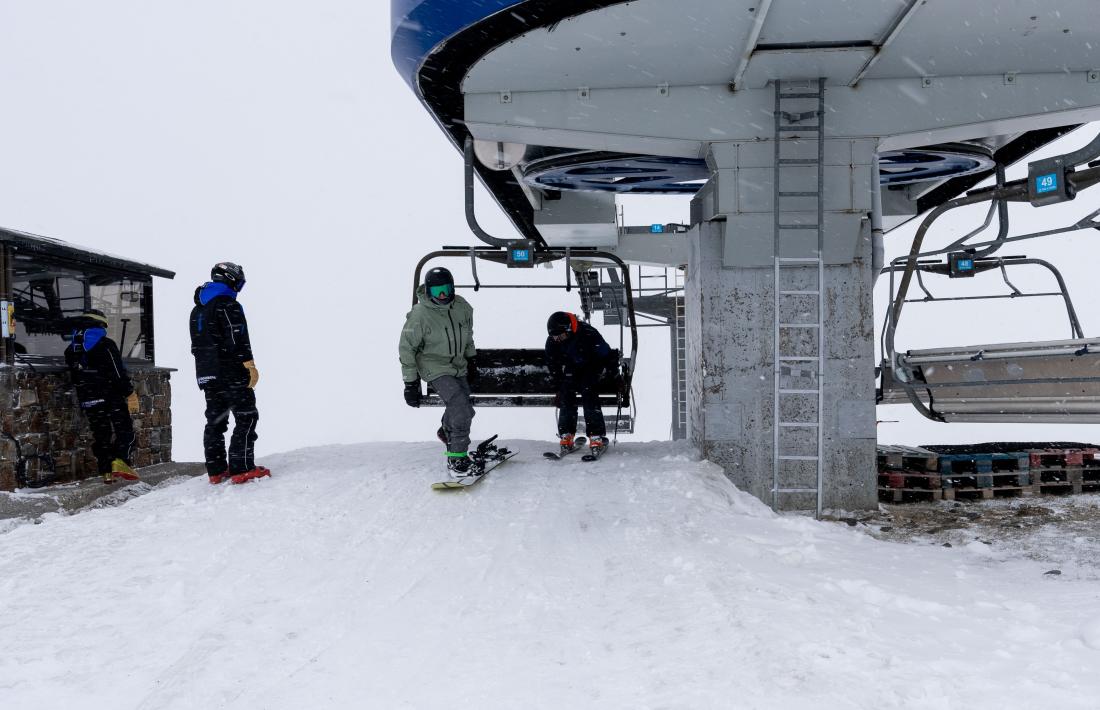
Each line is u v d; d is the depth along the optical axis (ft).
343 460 29.35
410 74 24.56
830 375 25.63
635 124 25.07
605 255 30.30
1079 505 25.22
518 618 13.70
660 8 19.54
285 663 12.01
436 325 24.45
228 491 24.62
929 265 35.14
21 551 18.65
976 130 25.05
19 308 26.21
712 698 9.95
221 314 25.25
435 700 10.54
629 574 15.96
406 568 16.89
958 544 20.01
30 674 12.01
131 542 19.42
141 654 12.74
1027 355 23.03
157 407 32.99
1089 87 24.09
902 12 19.71
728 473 26.07
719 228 26.18
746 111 24.94
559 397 28.81
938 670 10.52
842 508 25.41
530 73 23.73
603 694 10.44
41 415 26.43
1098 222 21.68
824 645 11.30
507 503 22.33
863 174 24.97
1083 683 9.91
